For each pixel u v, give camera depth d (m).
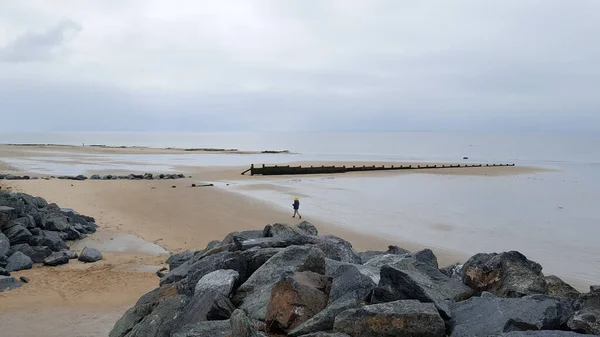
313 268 7.77
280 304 6.25
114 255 19.11
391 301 5.87
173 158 81.75
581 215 29.02
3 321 11.56
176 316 7.18
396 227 25.00
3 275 15.34
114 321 11.66
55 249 18.98
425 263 8.10
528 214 29.19
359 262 9.73
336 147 145.12
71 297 13.72
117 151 99.44
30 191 33.22
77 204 29.42
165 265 17.62
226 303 6.91
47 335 10.70
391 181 47.91
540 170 61.22
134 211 28.03
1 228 18.59
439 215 28.69
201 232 23.31
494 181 48.53
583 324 5.07
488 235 23.30
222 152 103.88
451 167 63.62
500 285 6.84
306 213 28.83
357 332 5.27
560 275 16.88
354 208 30.97
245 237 11.41
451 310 5.87
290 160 79.88
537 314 5.15
